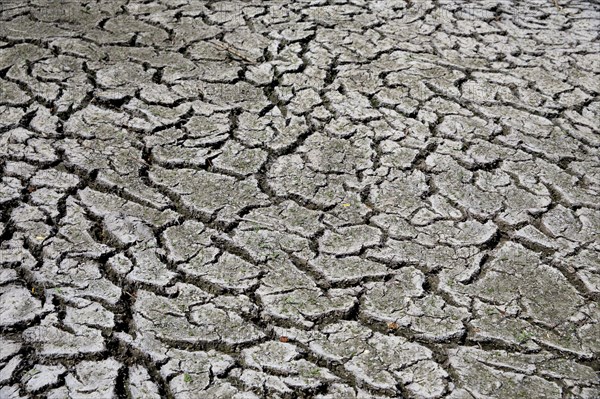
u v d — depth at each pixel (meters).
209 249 2.51
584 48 3.77
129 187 2.76
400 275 2.43
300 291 2.36
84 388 2.03
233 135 3.06
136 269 2.41
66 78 3.37
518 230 2.63
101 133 3.04
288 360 2.13
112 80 3.37
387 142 3.06
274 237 2.56
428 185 2.83
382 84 3.42
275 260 2.47
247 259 2.47
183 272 2.41
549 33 3.91
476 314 2.30
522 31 3.92
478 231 2.62
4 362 2.09
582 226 2.66
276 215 2.66
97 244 2.50
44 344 2.15
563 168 2.95
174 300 2.31
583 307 2.34
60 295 2.30
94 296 2.31
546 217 2.70
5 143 2.95
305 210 2.69
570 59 3.67
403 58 3.63
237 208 2.69
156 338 2.18
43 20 3.86
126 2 4.10
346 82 3.42
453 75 3.51
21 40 3.65
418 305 2.32
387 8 4.12
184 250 2.50
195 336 2.19
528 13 4.12
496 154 3.01
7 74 3.38
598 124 3.21
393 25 3.94
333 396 2.04
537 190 2.83
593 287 2.41
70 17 3.90
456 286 2.39
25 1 4.07
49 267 2.40
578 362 2.16
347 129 3.12
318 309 2.29
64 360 2.11
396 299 2.34
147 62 3.52
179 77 3.42
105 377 2.06
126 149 2.96
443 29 3.91
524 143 3.07
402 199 2.76
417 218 2.67
